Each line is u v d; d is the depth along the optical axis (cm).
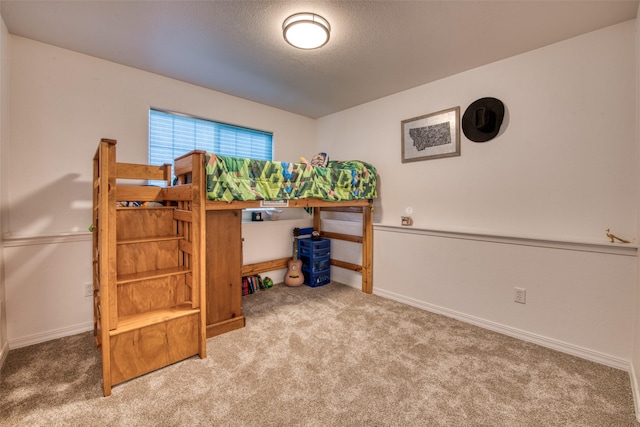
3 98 202
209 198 202
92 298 243
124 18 192
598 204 208
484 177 263
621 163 199
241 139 354
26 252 216
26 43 218
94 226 220
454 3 177
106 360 164
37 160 225
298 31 196
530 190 238
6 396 162
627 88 196
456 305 276
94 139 248
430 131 298
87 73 244
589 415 154
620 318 195
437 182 296
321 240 387
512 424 147
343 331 246
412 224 317
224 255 245
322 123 420
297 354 209
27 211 222
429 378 183
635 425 147
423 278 301
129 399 161
